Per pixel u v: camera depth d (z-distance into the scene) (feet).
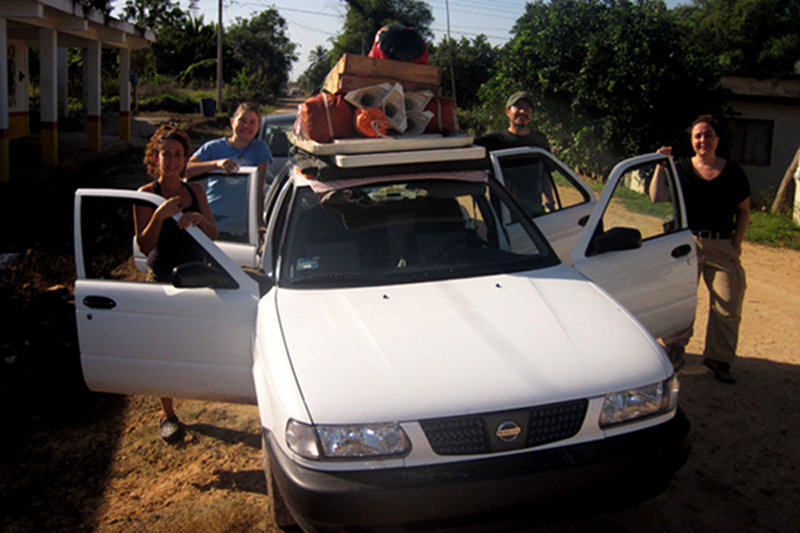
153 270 14.07
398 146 12.76
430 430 9.01
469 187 13.70
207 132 89.15
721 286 16.80
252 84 174.50
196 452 14.30
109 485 13.16
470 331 10.39
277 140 32.14
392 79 13.29
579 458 9.16
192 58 177.78
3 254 27.61
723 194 16.48
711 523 11.53
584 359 9.95
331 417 9.02
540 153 19.77
